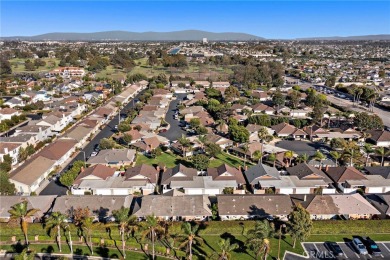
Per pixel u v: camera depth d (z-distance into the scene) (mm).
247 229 69000
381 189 87000
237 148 113375
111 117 164750
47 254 62969
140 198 78875
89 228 61750
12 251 63906
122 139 126188
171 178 88500
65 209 72812
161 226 62719
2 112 155875
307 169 91875
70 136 120750
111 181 88000
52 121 135875
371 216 74562
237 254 63219
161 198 75562
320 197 76312
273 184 85938
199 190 85062
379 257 62531
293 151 115312
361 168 99625
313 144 124125
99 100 192500
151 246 65250
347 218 74125
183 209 73125
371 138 126062
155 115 157000
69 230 64812
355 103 192375
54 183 92625
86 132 129125
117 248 65125
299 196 78875
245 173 94188
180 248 64000
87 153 115250
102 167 93812
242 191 86000
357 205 75000
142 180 88500
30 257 55062
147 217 60875
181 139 110438
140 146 115062
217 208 74000
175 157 111188
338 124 147250
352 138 127500
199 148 116500
